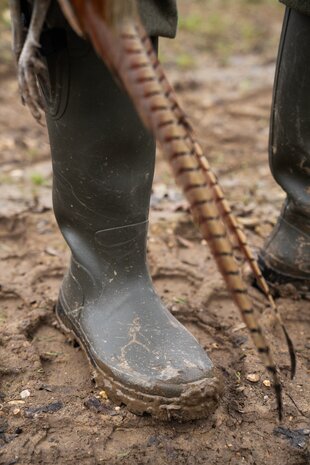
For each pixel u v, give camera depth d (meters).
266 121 4.43
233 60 5.52
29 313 2.49
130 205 2.13
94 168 2.06
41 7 1.71
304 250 2.57
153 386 1.96
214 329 2.50
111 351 2.08
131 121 2.02
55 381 2.22
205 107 4.60
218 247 1.28
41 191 3.45
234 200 3.46
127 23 1.27
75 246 2.23
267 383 2.21
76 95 1.96
